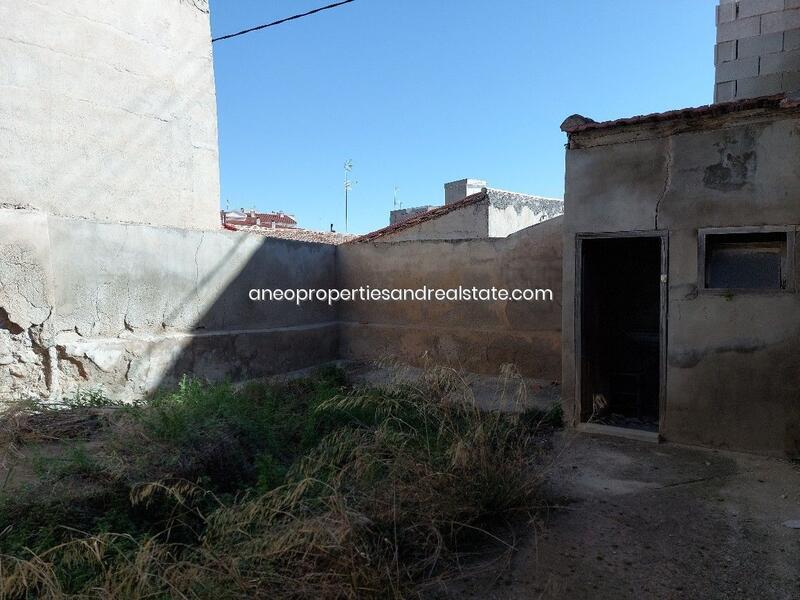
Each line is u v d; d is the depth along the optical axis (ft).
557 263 23.59
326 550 8.34
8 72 22.15
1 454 12.52
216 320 24.11
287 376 26.32
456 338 26.73
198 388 19.06
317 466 11.35
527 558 10.02
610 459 15.39
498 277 25.48
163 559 8.64
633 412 20.71
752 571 9.50
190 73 29.81
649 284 20.58
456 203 37.58
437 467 11.48
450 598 8.77
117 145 26.23
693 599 8.73
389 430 13.12
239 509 9.80
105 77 25.66
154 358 21.16
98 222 19.75
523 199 40.11
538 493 12.40
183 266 22.74
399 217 63.05
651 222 16.70
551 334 23.80
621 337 21.11
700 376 16.16
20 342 17.75
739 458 15.20
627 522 11.46
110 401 18.04
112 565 8.22
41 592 7.73
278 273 27.27
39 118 23.21
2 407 15.83
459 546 10.39
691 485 13.42
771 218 14.89
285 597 7.80
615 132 17.24
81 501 9.97
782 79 18.53
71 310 18.92
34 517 9.33
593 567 9.71
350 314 31.04
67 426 14.97
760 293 15.17
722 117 15.53
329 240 46.24
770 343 15.11
